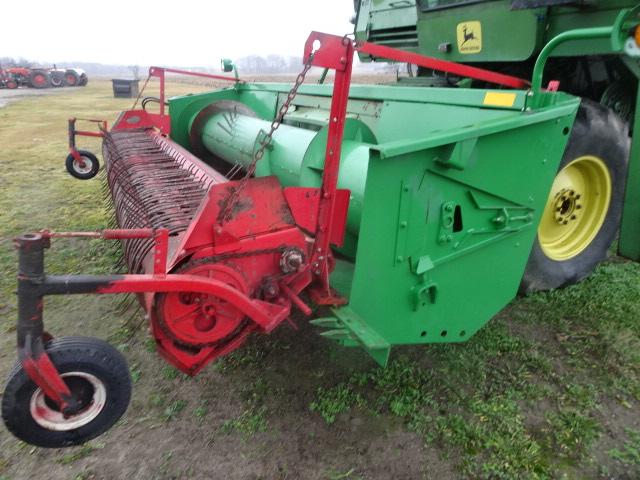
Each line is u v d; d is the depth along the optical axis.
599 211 3.64
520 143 2.56
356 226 2.61
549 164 2.72
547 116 2.53
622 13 2.11
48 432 1.92
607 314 3.44
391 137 3.44
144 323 3.44
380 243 2.34
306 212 2.30
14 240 1.76
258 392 2.76
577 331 3.30
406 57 2.45
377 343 2.12
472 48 3.77
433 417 2.57
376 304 2.46
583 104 3.15
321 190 2.30
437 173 2.35
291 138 3.32
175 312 2.09
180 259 2.08
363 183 2.53
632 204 3.15
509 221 2.71
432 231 2.46
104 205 6.06
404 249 2.41
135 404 2.69
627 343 3.11
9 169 8.01
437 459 2.32
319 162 2.81
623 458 2.31
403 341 2.62
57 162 8.59
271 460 2.32
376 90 3.70
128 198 3.28
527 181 2.68
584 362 3.00
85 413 1.97
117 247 4.54
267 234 2.22
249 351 3.12
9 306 3.72
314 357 3.07
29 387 1.85
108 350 1.96
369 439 2.44
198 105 5.41
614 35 2.14
